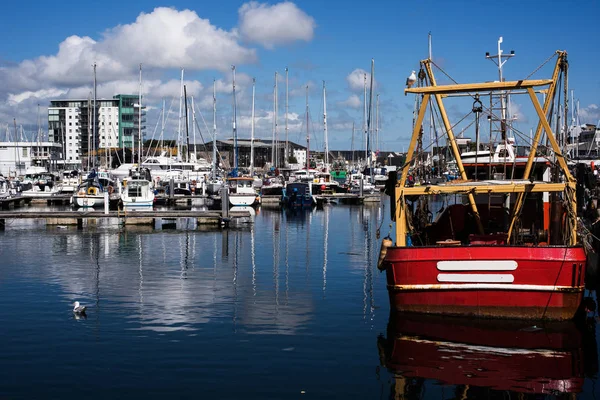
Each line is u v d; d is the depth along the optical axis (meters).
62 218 41.06
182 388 11.00
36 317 15.95
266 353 12.97
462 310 14.56
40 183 73.31
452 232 17.38
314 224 44.09
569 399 10.62
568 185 15.07
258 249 29.91
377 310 16.77
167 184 76.12
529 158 16.83
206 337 14.16
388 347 13.32
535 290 14.14
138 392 10.80
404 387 11.12
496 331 14.16
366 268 24.03
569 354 12.81
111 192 61.69
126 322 15.46
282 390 10.94
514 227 16.50
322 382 11.34
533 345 13.33
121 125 161.62
